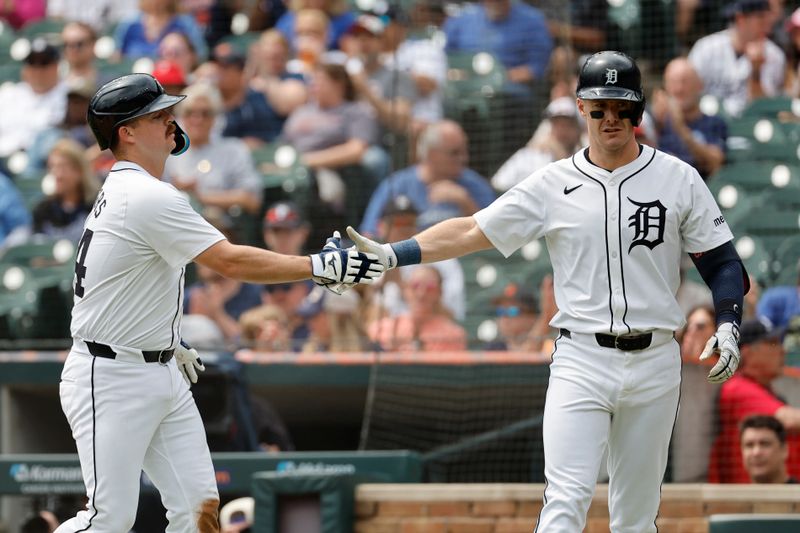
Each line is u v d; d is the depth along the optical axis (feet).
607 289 57.72
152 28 142.41
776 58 124.26
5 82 140.05
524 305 107.86
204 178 122.62
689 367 94.68
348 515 82.02
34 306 119.85
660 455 58.49
